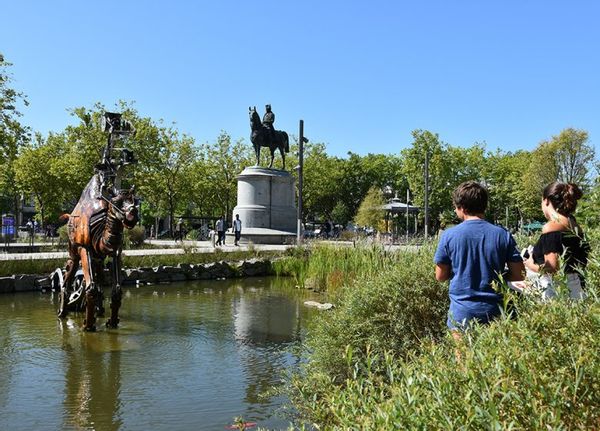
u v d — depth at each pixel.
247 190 28.41
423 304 5.80
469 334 2.50
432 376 2.05
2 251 23.64
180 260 19.09
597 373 1.92
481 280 3.76
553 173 45.78
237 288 15.93
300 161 26.02
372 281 6.40
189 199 53.41
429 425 1.84
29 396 5.70
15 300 12.62
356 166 66.62
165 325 9.74
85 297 8.90
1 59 27.72
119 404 5.48
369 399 2.20
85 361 7.12
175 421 5.00
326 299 13.25
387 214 45.41
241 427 2.88
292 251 20.61
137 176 43.44
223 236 29.30
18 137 29.20
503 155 59.28
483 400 1.82
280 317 10.76
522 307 2.60
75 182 45.12
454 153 54.22
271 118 29.02
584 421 1.84
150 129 43.19
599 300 2.35
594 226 4.09
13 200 58.94
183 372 6.65
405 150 52.06
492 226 3.89
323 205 64.38
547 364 2.00
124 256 18.50
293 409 5.25
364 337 5.84
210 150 51.88
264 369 6.82
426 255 6.76
